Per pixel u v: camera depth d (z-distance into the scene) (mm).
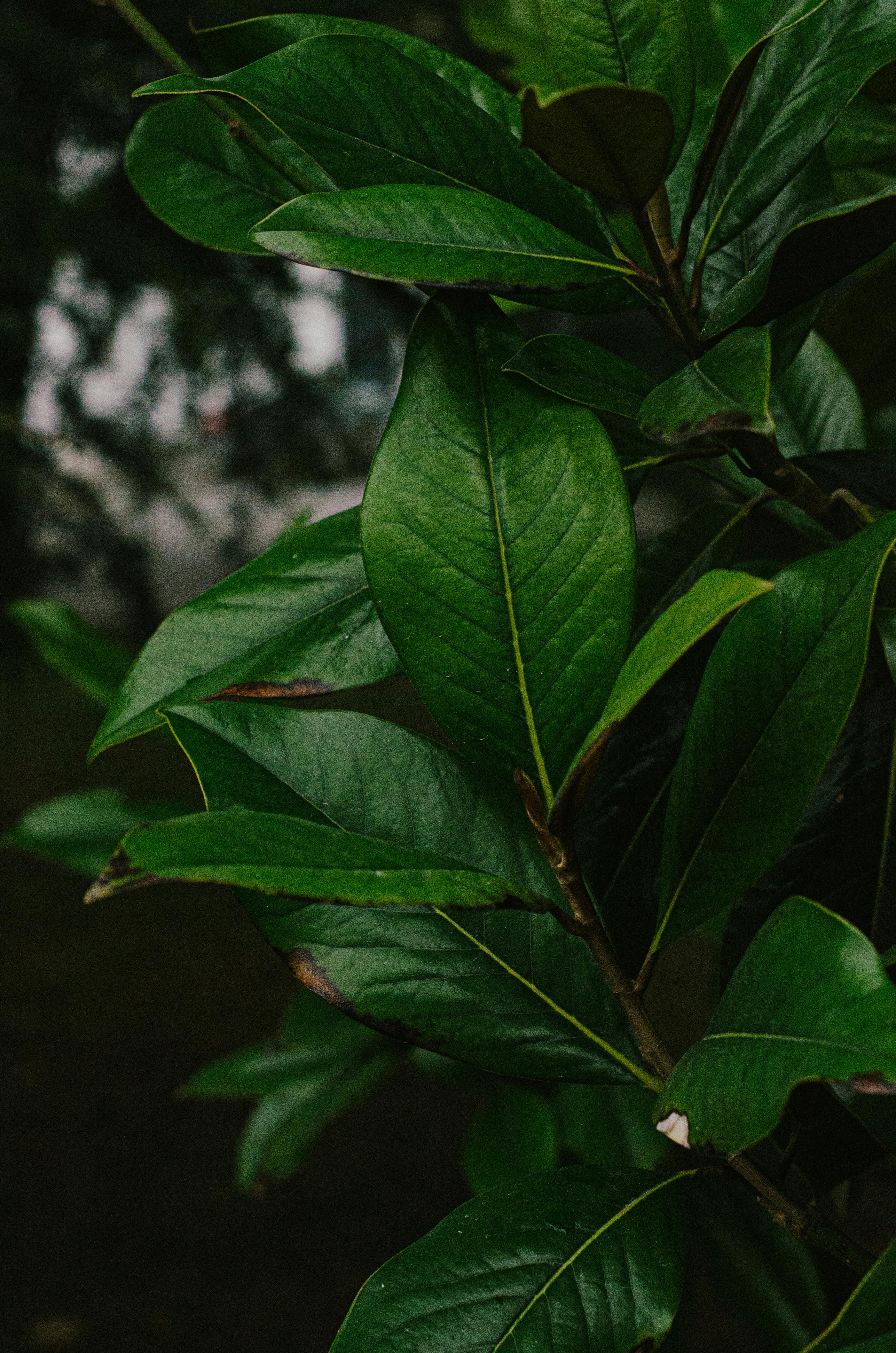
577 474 693
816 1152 750
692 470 869
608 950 668
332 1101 1275
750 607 681
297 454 6332
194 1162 3541
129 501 6219
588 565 689
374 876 617
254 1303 2967
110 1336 2859
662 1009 2100
